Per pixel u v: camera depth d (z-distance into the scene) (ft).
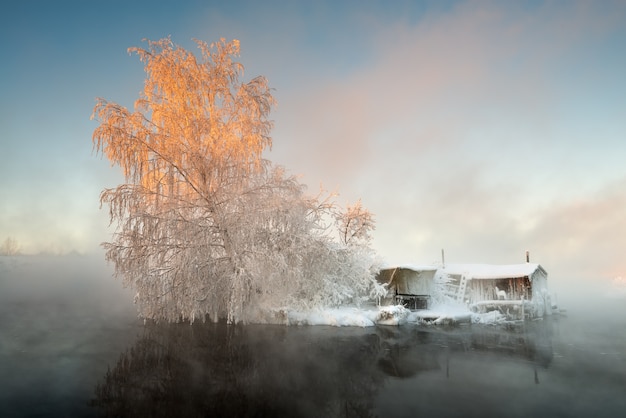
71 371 33.81
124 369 34.60
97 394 28.48
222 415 25.21
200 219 55.36
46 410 25.34
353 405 26.89
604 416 24.75
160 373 33.68
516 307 67.46
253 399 28.02
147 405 26.58
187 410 25.94
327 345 44.11
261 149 59.72
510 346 44.52
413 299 68.49
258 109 59.72
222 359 38.04
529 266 73.82
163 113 57.00
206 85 60.13
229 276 53.72
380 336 49.16
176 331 50.93
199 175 56.49
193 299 52.70
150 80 57.88
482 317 62.23
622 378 32.68
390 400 27.76
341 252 64.49
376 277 71.92
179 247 53.93
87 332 49.78
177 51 59.47
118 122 53.88
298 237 57.00
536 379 32.40
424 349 42.75
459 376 33.30
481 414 25.08
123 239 53.42
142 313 55.93
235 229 54.70
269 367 35.63
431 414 25.20
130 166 53.78
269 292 56.65
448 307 70.79
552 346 44.73
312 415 25.35
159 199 54.75
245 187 57.26
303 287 58.03
